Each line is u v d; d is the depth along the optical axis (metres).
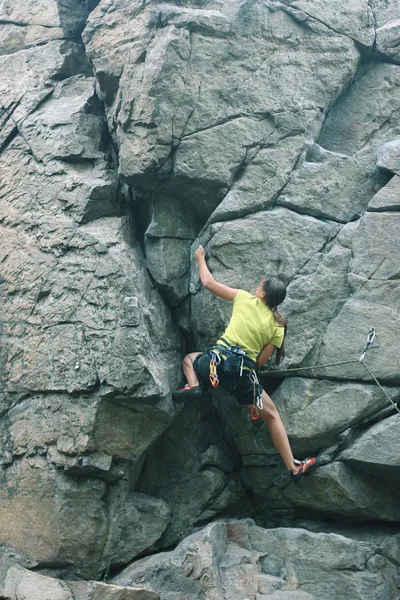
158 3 5.68
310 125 5.64
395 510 5.41
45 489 5.14
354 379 5.20
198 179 5.42
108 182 5.60
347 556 5.05
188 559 4.89
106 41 5.77
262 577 4.95
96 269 5.29
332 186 5.55
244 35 5.58
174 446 5.66
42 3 6.65
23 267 5.58
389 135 5.84
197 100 5.44
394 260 5.26
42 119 5.95
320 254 5.41
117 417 5.12
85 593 4.74
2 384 5.47
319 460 5.23
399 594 5.06
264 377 5.45
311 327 5.29
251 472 5.61
